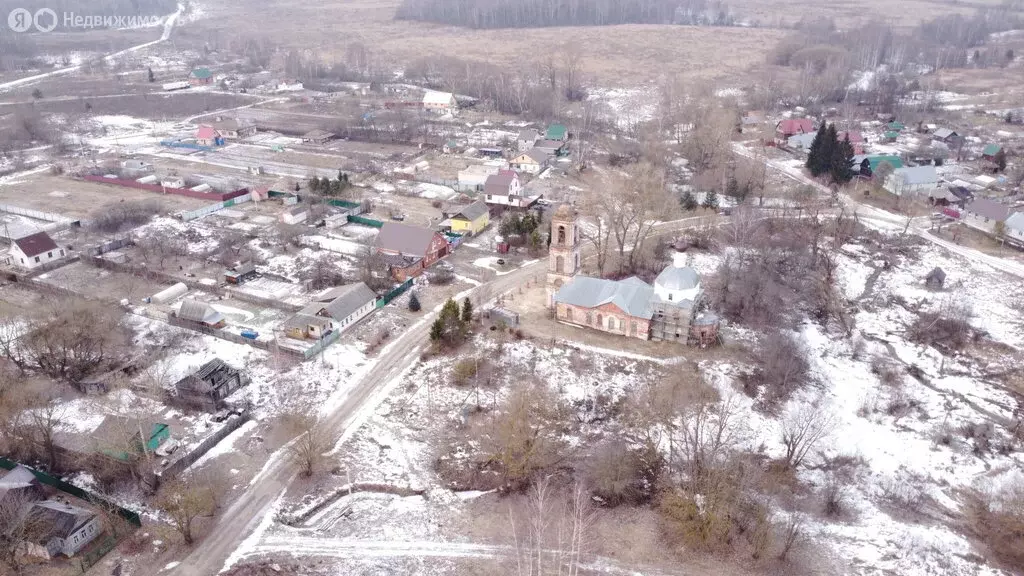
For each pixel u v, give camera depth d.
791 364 92.75
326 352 95.75
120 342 95.69
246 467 75.88
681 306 95.12
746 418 85.44
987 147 173.38
